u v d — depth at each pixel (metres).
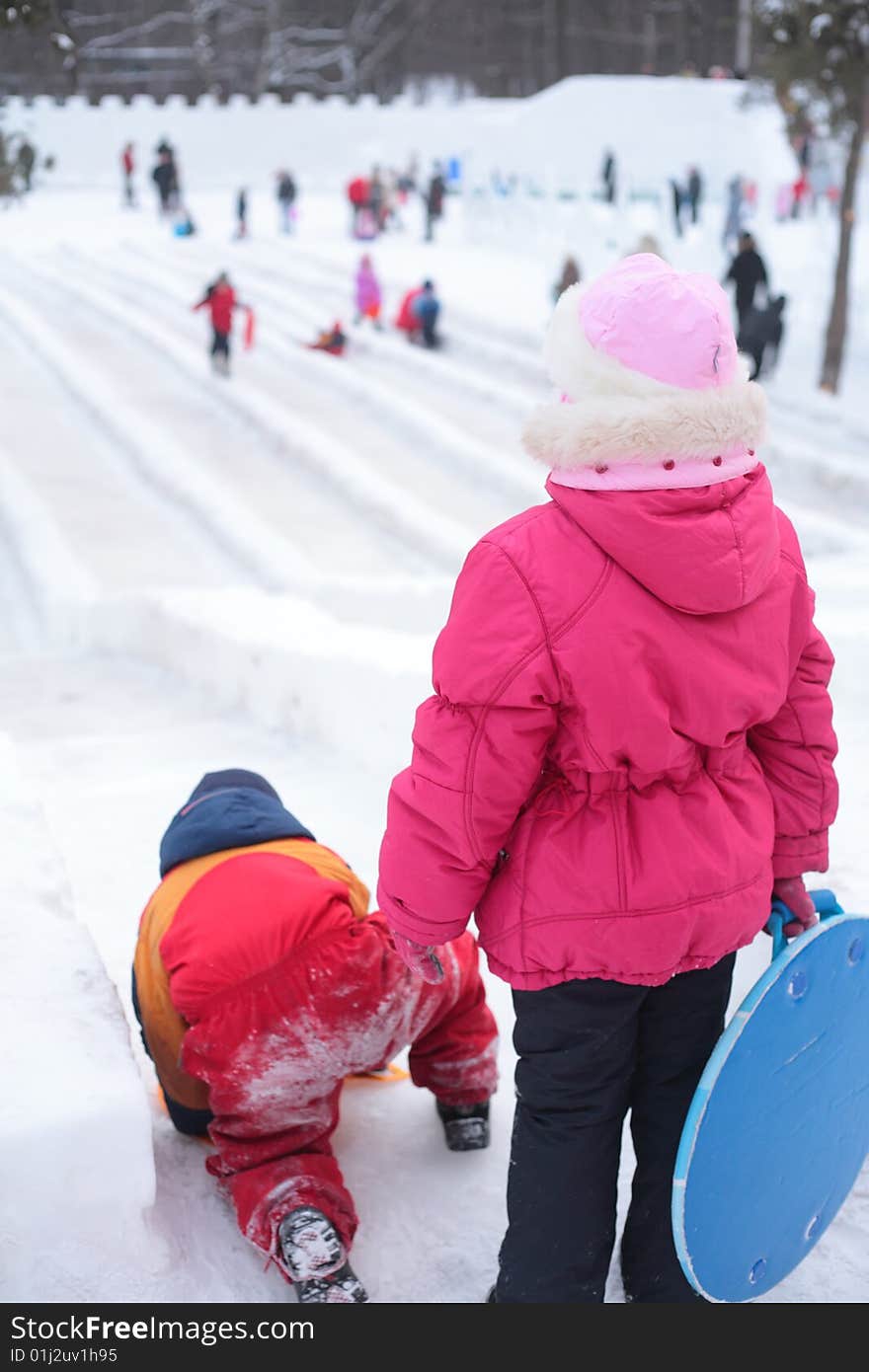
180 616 7.70
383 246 32.09
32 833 3.01
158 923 2.42
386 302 25.47
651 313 1.62
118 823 4.56
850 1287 2.17
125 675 8.27
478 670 1.67
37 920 2.56
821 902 2.01
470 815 1.71
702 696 1.70
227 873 2.39
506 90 64.00
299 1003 2.21
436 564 13.02
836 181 32.75
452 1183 2.47
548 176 31.91
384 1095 2.76
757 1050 1.80
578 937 1.74
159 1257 2.10
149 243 34.44
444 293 25.45
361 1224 2.36
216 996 2.23
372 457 16.98
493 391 19.34
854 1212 2.33
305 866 2.42
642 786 1.75
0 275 31.81
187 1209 2.33
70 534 13.80
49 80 52.97
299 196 45.66
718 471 1.66
